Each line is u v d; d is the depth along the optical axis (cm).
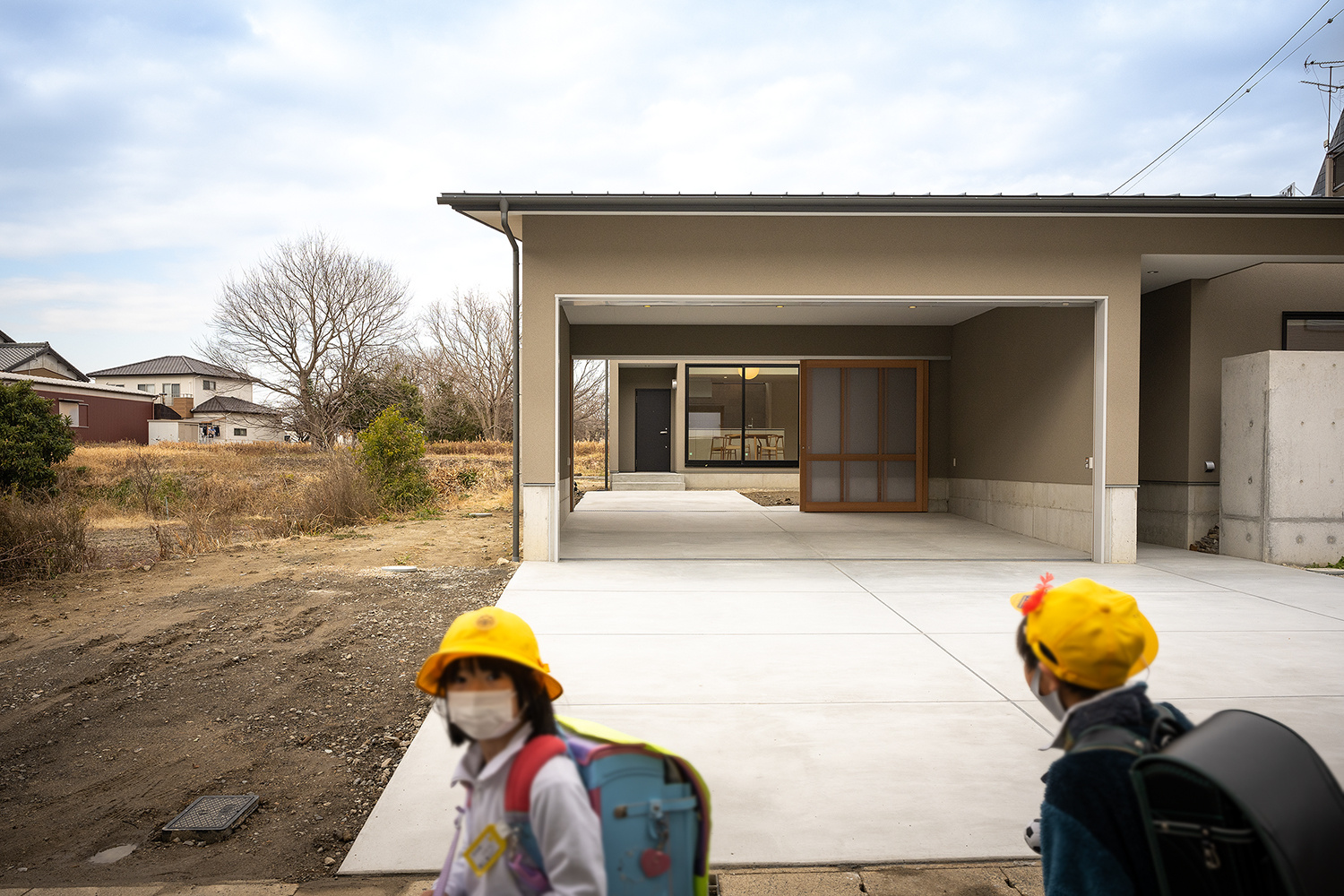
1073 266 831
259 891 260
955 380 1358
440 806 311
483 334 4025
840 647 519
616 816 138
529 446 844
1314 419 836
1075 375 931
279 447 3306
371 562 875
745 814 299
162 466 2217
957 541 1025
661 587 715
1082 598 138
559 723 156
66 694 462
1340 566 817
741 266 827
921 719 392
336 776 359
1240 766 118
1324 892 113
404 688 469
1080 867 130
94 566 838
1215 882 117
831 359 1383
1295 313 953
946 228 828
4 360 4216
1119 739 133
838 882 258
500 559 888
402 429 1402
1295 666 474
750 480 1908
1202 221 829
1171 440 980
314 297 3656
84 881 271
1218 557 884
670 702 415
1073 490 941
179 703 446
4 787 351
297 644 558
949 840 282
